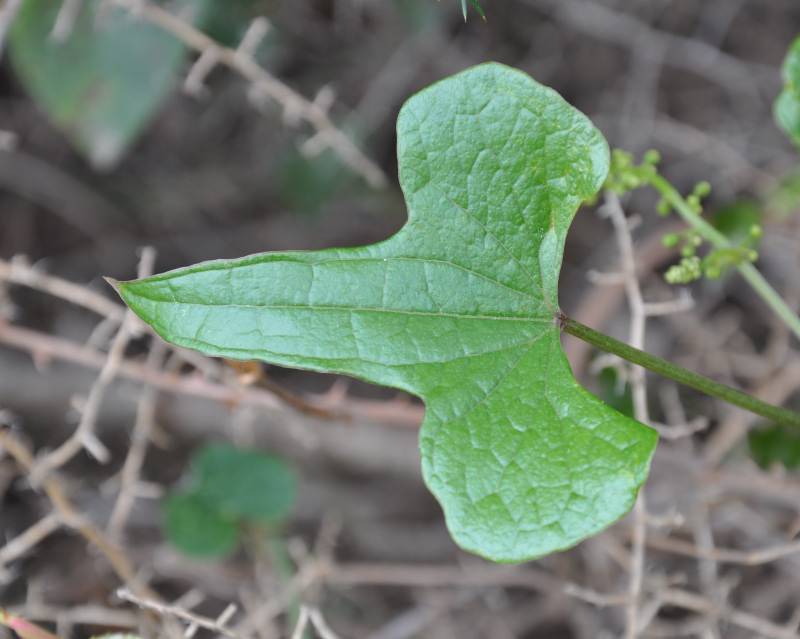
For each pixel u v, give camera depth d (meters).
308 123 0.60
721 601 0.39
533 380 0.30
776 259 0.58
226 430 0.54
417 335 0.30
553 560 0.51
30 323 0.61
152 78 0.47
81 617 0.39
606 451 0.29
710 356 0.53
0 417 0.39
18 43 0.47
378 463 0.55
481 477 0.29
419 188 0.30
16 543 0.38
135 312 0.29
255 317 0.29
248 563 0.56
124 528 0.56
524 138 0.30
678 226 0.50
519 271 0.30
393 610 0.55
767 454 0.48
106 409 0.54
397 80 0.61
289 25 0.59
